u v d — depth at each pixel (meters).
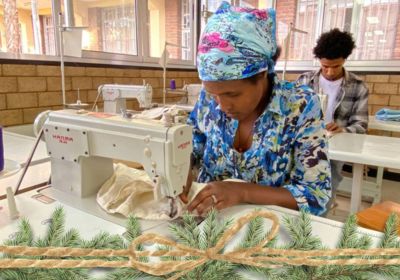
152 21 2.95
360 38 3.04
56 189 0.86
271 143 0.89
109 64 2.43
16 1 1.84
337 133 1.90
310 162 0.86
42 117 0.89
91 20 2.36
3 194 0.82
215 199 0.74
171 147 0.71
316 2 3.16
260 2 3.40
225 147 0.97
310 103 0.88
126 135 0.75
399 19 2.85
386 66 2.96
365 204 2.60
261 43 0.71
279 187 0.86
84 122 0.80
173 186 0.73
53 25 2.09
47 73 2.00
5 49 1.85
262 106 0.90
